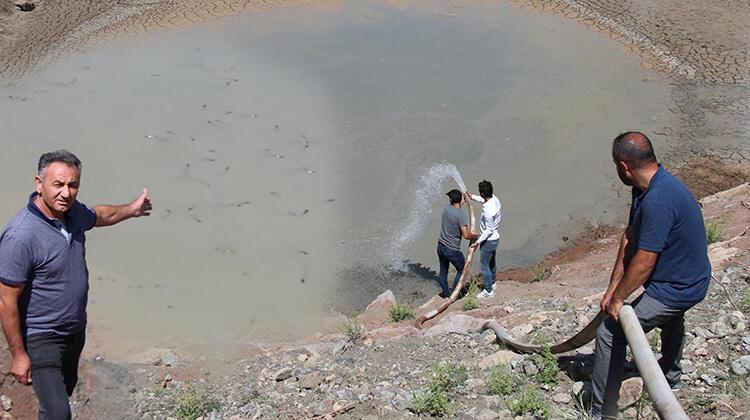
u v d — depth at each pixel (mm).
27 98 17188
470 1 23000
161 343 9031
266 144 15453
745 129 16094
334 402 5824
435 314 9688
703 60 19234
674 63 19141
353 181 14305
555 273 11344
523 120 16578
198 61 19141
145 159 14766
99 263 11734
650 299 4664
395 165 14859
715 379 5496
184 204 13398
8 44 19844
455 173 14633
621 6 22453
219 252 12156
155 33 20703
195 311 10523
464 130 16172
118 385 6598
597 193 14047
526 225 13172
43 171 4086
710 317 6637
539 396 5602
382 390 5957
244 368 7133
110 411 6059
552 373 5781
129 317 10234
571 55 19656
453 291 10422
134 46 19938
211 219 13023
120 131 15758
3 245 4066
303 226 12977
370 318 10125
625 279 4527
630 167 4504
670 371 5273
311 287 11406
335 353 7336
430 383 5859
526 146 15570
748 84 17969
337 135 15875
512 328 7434
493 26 21375
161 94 17422
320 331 9594
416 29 21203
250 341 9008
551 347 6004
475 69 18953
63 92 17484
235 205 13445
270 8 22375
